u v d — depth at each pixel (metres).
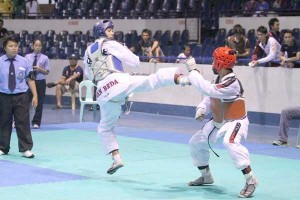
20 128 11.17
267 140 13.77
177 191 8.48
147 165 10.49
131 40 22.30
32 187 8.64
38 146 12.57
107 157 11.27
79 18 25.67
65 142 13.17
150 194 8.27
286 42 15.67
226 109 8.11
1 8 28.33
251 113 16.64
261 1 20.92
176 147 12.55
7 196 8.06
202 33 21.75
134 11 24.30
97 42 8.77
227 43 17.02
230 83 7.96
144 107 19.47
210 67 17.22
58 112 19.56
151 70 18.77
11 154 11.54
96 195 8.17
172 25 22.64
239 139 8.05
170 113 18.73
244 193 8.09
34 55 15.25
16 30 27.42
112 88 8.55
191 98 18.12
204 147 8.58
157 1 24.14
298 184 9.03
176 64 18.05
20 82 11.12
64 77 20.62
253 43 19.62
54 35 25.00
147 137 14.03
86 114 19.08
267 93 16.27
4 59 11.08
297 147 12.68
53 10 27.81
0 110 11.28
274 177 9.56
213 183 8.97
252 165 10.62
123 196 8.14
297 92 15.66
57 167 10.24
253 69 16.48
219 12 21.52
